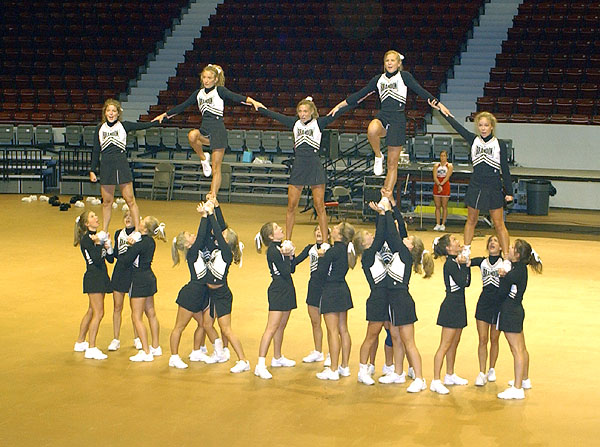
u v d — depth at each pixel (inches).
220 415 319.3
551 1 1137.4
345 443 292.7
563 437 300.2
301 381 362.0
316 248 381.4
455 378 358.9
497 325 345.7
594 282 567.8
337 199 842.2
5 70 1134.4
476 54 1079.6
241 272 580.4
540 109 984.9
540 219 860.6
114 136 448.5
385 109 363.3
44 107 1072.2
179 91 1069.8
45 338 422.3
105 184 455.2
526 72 1028.5
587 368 382.6
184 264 597.0
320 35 1150.3
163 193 963.3
